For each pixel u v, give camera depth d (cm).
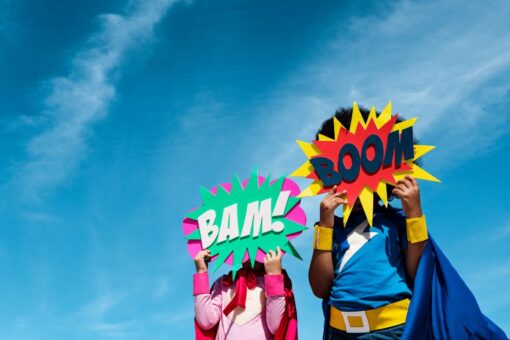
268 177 561
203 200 579
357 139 499
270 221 545
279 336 516
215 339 544
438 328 448
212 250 558
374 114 503
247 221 554
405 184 472
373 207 506
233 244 552
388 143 489
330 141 503
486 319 455
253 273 552
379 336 457
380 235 484
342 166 496
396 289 462
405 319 456
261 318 535
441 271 463
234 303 536
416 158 486
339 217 510
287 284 543
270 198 552
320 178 498
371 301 462
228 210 564
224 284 563
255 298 542
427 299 451
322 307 501
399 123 493
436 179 473
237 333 530
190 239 572
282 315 518
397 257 479
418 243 463
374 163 489
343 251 487
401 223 491
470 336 445
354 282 472
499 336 451
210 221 568
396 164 483
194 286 548
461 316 447
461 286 457
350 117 544
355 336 466
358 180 490
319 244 483
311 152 507
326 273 484
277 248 534
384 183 482
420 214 467
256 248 542
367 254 477
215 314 545
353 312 467
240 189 567
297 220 539
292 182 552
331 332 483
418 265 465
